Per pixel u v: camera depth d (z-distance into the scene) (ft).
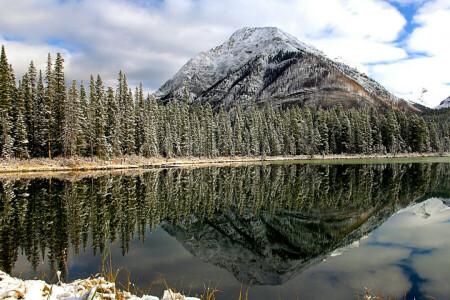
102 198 77.51
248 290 26.48
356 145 298.56
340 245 42.22
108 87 215.31
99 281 17.72
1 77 152.46
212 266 33.12
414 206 69.10
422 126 295.48
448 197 79.36
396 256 36.11
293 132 316.19
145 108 244.83
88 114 176.96
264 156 289.53
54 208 64.34
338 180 120.26
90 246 39.86
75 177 122.72
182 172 161.79
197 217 61.41
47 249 37.99
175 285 27.22
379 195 84.43
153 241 43.39
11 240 41.83
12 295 14.93
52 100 171.94
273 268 32.91
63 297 15.74
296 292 26.21
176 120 273.95
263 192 94.02
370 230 50.01
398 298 24.62
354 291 26.35
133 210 65.21
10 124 150.71
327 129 294.66
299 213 65.31
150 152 226.17
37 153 168.45
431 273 30.19
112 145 193.88
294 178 130.62
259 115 362.74
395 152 285.64
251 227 53.93
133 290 25.34
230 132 303.07
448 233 46.83
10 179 112.27
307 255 38.09
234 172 162.61
